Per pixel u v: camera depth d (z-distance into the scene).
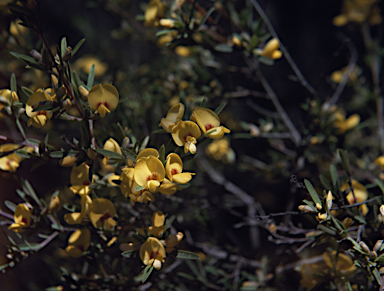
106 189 0.42
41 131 0.51
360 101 0.60
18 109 0.41
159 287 0.47
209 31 0.49
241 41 0.47
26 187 0.43
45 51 0.40
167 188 0.40
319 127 0.49
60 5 0.81
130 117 0.49
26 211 0.42
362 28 0.63
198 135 0.40
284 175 0.53
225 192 0.63
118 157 0.40
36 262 0.62
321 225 0.41
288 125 0.53
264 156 0.56
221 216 0.69
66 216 0.41
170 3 0.49
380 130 0.54
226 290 0.48
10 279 0.61
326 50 0.81
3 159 0.43
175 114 0.40
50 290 0.44
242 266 0.50
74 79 0.40
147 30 0.61
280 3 0.81
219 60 0.55
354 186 0.44
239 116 0.75
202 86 0.51
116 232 0.43
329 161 0.53
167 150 0.40
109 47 0.67
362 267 0.40
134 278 0.44
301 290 0.46
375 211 0.41
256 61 0.51
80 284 0.44
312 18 0.82
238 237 0.68
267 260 0.50
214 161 0.58
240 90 0.52
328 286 0.45
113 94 0.40
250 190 0.71
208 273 0.50
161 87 0.54
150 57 0.69
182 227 0.50
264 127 0.53
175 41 0.46
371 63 0.57
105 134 0.45
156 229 0.40
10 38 0.47
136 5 0.70
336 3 0.80
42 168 0.64
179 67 0.56
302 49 0.81
